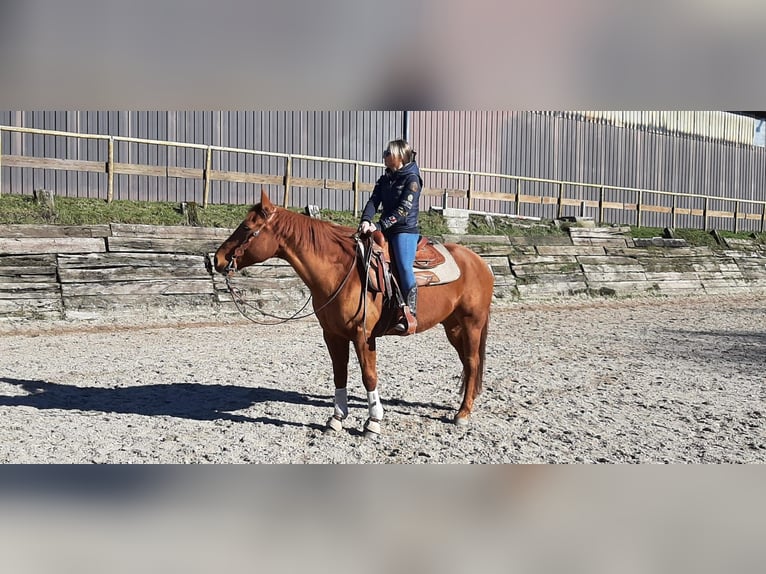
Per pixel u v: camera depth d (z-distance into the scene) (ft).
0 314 36.65
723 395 24.99
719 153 103.86
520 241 61.05
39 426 19.47
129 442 18.28
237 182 57.72
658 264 68.28
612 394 24.77
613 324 44.86
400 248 18.85
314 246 18.26
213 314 42.01
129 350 31.30
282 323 41.16
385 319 18.89
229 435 18.98
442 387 25.23
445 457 17.71
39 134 47.65
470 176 65.62
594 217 84.99
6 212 42.14
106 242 41.55
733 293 70.69
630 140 90.94
